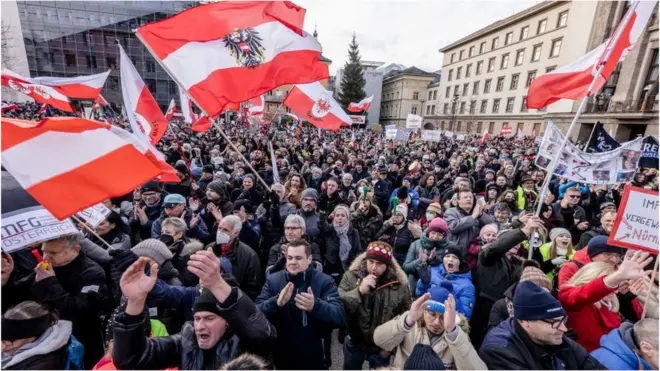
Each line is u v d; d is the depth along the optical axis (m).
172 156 9.60
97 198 2.21
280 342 2.44
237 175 7.15
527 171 8.86
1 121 2.04
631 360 1.94
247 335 1.71
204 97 3.34
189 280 2.83
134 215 4.29
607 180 4.58
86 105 17.17
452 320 2.03
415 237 3.96
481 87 47.69
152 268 1.67
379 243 2.75
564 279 2.90
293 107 6.91
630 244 2.45
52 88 6.91
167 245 2.93
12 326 1.71
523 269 2.72
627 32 3.74
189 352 1.83
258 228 4.23
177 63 3.29
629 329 2.06
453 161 10.29
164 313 2.49
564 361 1.86
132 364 1.63
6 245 2.14
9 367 1.67
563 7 33.59
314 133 27.61
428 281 3.09
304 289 2.51
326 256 4.05
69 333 1.90
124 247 3.17
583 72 4.23
